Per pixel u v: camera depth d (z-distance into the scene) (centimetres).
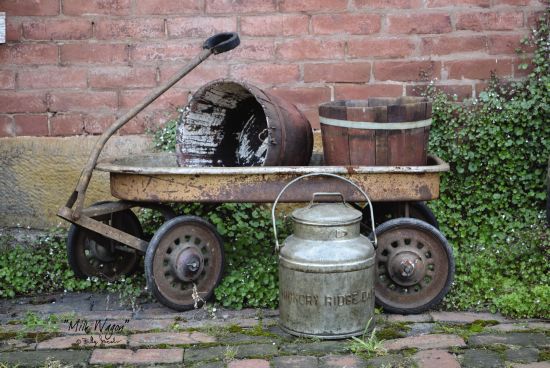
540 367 264
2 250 344
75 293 322
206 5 353
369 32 354
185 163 323
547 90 349
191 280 304
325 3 353
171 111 357
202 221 307
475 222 353
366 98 357
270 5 353
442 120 354
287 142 308
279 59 355
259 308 307
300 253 281
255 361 269
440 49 355
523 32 355
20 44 352
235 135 335
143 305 311
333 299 281
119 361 270
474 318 298
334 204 289
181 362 270
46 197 356
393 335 285
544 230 341
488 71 356
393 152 302
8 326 292
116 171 299
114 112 356
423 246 303
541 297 299
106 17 352
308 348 277
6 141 355
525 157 353
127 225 326
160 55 354
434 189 304
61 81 354
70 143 355
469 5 354
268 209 354
